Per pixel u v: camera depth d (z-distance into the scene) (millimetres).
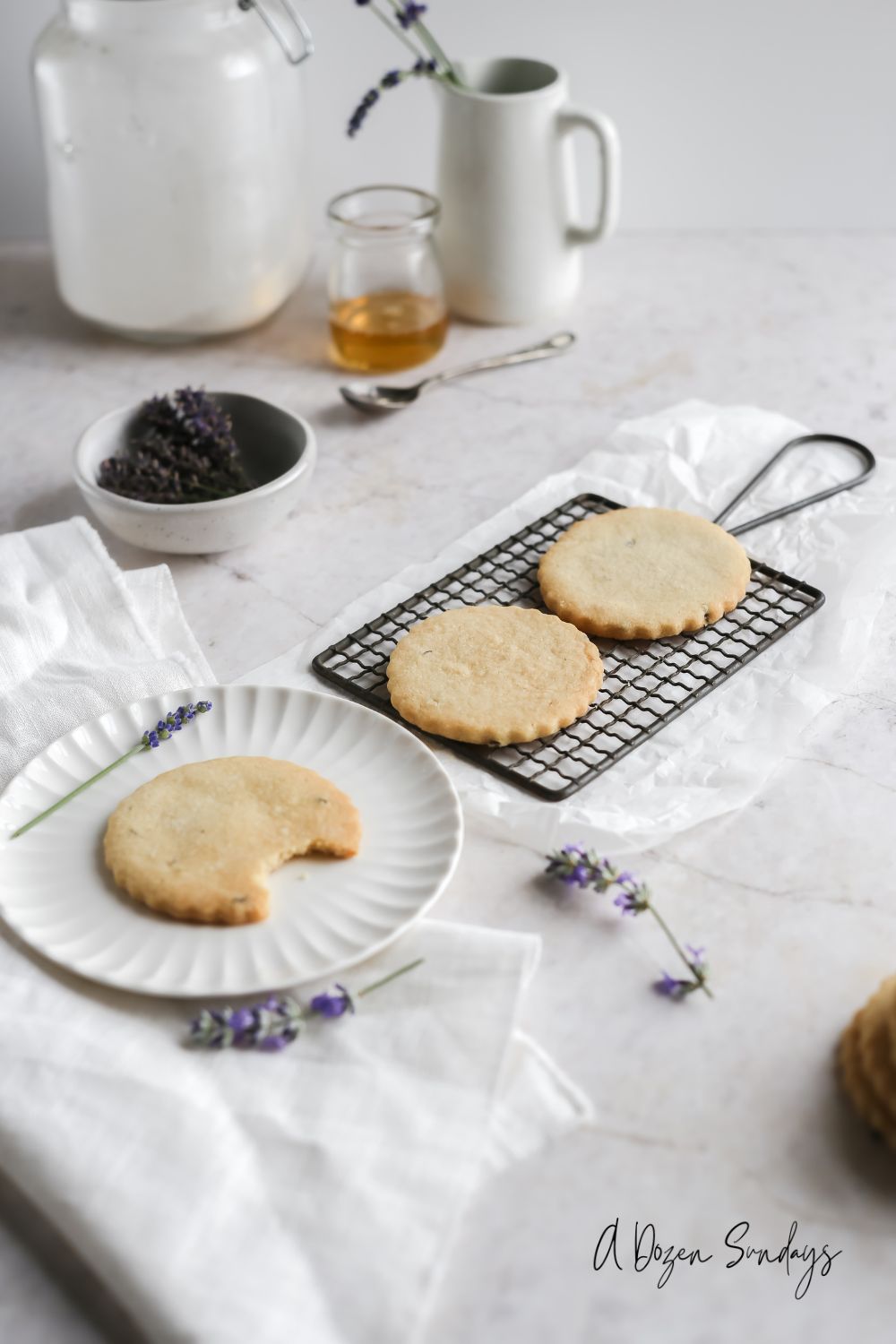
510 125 934
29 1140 596
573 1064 625
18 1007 633
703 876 680
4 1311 581
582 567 789
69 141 906
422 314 953
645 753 718
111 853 666
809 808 704
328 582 820
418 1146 597
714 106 1057
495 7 1023
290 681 758
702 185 1089
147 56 883
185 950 644
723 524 833
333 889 662
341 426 923
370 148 1070
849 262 1068
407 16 925
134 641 773
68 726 730
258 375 964
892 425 909
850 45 1031
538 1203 593
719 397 937
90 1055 619
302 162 962
